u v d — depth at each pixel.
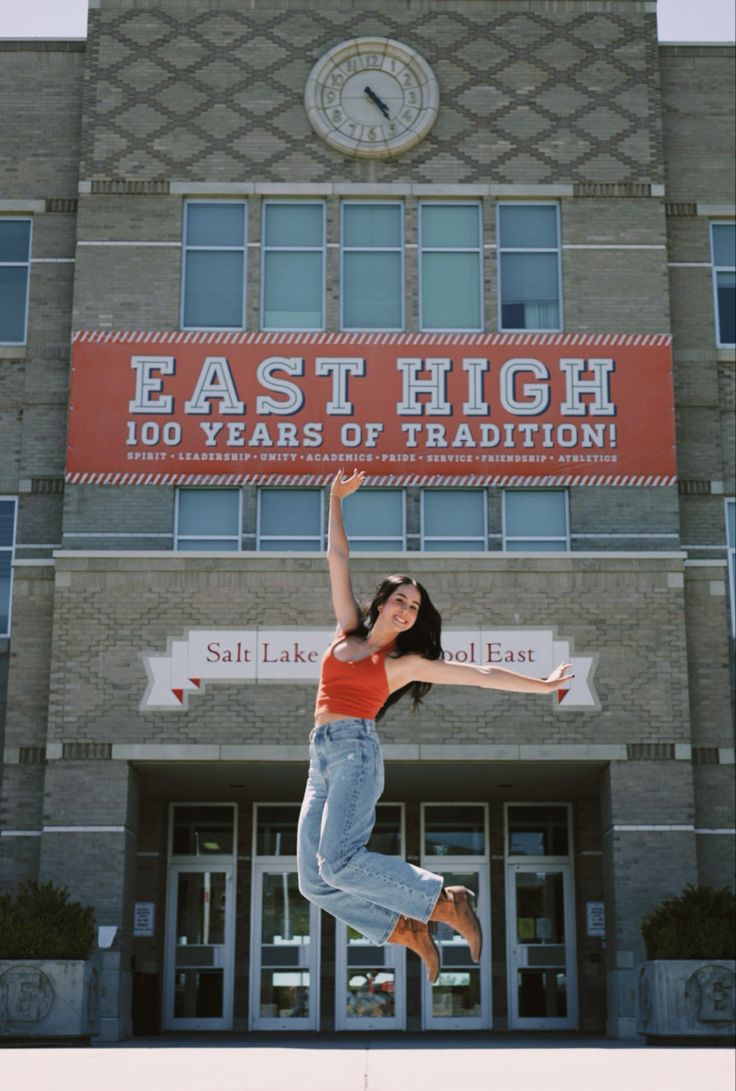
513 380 25.97
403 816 27.70
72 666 23.69
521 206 26.98
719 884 23.95
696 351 26.95
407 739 23.47
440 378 25.97
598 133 26.97
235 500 25.70
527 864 27.44
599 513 25.47
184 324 26.31
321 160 26.81
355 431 25.77
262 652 23.75
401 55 27.11
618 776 23.53
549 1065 11.85
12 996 20.62
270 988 26.84
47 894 21.73
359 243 26.80
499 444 25.77
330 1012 26.67
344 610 6.05
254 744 23.42
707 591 24.92
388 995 26.80
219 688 23.61
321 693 5.79
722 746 24.38
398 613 5.85
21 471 26.19
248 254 26.42
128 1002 23.36
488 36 27.27
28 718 24.42
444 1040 22.09
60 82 27.75
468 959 27.03
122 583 24.00
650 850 23.27
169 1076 10.41
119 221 26.41
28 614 24.80
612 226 26.66
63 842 23.09
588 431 25.81
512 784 25.88
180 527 25.56
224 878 27.31
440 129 26.98
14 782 24.20
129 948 23.48
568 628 23.94
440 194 26.70
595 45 27.27
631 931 22.98
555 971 26.97
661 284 26.42
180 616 23.88
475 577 24.08
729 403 26.80
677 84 28.19
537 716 23.62
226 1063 12.40
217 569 24.02
